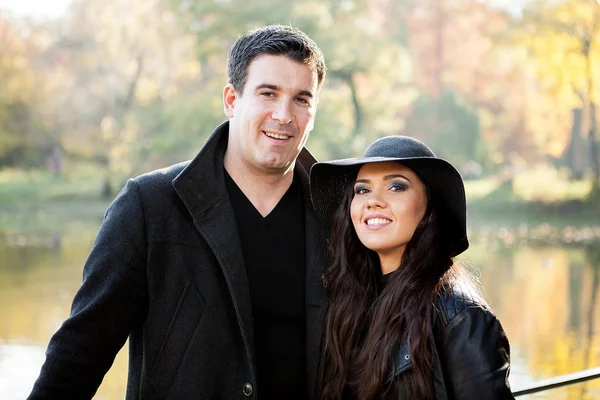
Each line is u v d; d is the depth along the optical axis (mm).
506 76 32250
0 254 14852
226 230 2332
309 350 2375
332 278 2420
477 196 25000
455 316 2145
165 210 2330
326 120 23812
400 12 34469
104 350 2277
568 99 28078
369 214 2326
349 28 24938
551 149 33594
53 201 28750
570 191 24750
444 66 34719
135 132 28641
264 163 2357
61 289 10820
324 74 2521
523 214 23562
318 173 2391
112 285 2248
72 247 16172
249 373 2285
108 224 2305
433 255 2322
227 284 2314
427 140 31062
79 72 30781
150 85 31125
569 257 14547
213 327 2297
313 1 23922
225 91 2500
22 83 30250
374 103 26297
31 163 31641
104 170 31203
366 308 2367
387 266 2396
